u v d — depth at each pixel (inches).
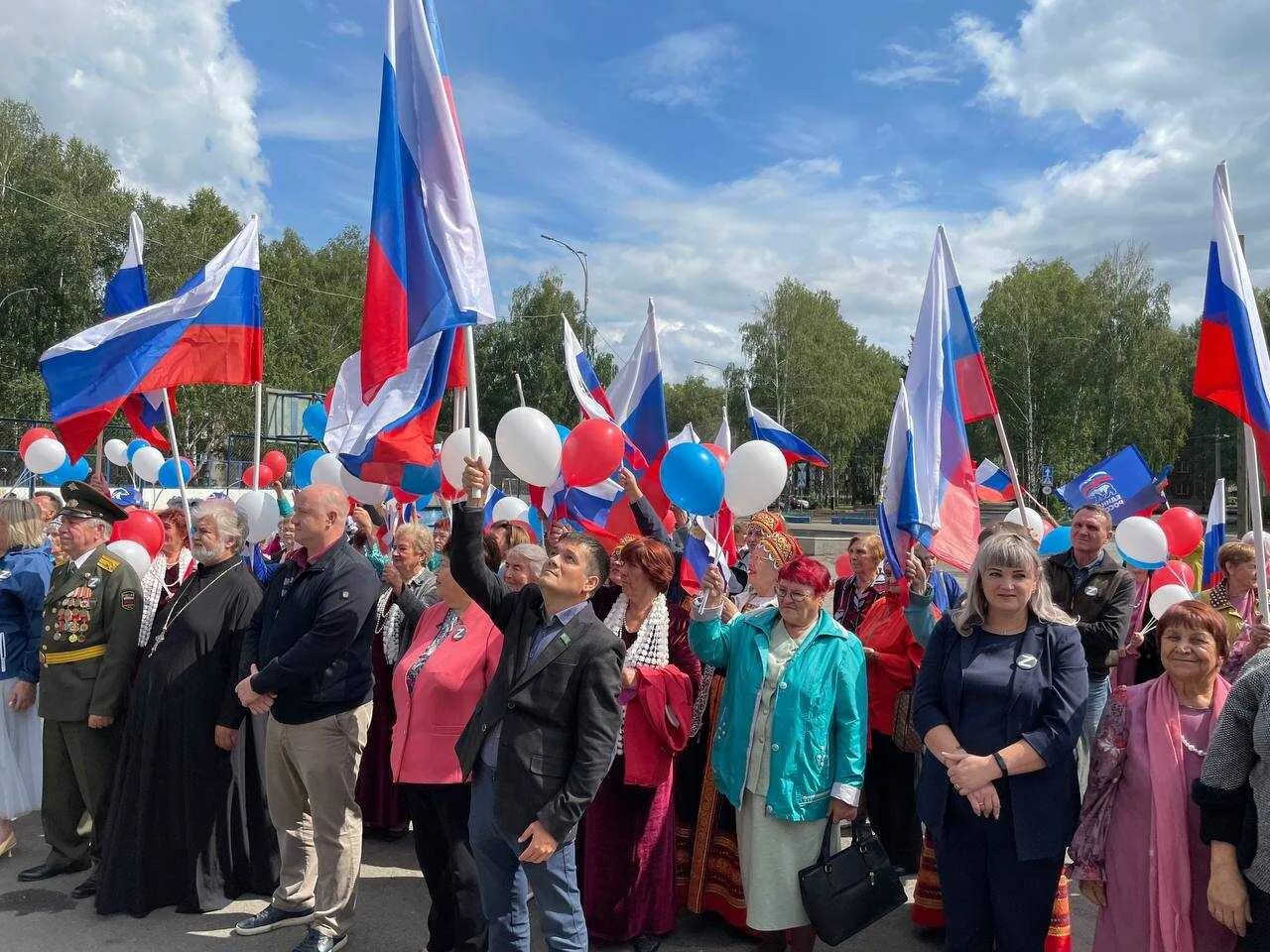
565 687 123.6
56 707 186.9
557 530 213.0
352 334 1865.2
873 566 202.2
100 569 190.9
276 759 163.9
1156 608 214.7
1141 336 1665.8
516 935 128.8
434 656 156.3
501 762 123.1
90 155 1430.9
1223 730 111.2
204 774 176.2
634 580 157.8
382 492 231.0
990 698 124.0
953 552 177.6
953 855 126.6
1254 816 108.9
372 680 165.9
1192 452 2214.6
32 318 1315.2
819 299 2089.1
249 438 1333.7
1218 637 120.6
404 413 171.0
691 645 154.3
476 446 139.1
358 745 161.3
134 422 251.3
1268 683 107.7
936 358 187.2
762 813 143.5
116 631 186.7
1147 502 309.0
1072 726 120.2
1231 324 151.1
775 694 144.6
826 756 143.0
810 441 2041.1
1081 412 1675.7
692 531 169.6
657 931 161.5
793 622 148.1
